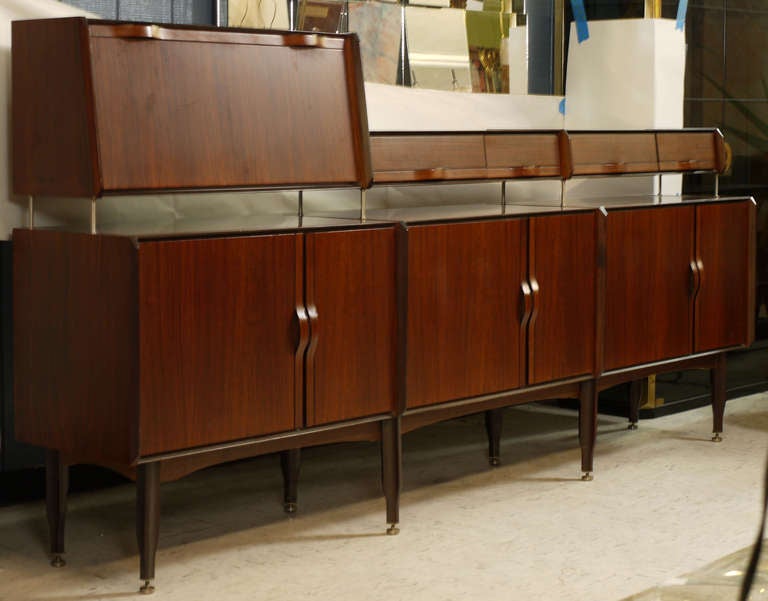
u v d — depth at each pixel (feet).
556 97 15.85
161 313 9.07
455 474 13.03
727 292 14.69
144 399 9.02
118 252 8.93
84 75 8.98
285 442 10.16
